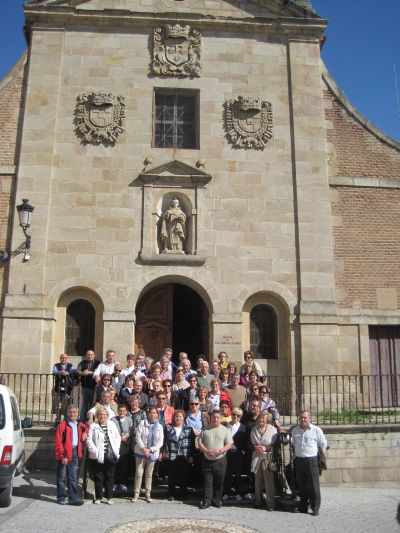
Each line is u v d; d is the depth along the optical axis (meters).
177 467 9.99
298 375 14.45
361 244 16.00
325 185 16.14
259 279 15.48
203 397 10.65
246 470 10.43
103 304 14.95
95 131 15.81
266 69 16.78
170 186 15.73
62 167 15.62
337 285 15.68
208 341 15.66
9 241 15.18
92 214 15.41
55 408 13.50
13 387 14.25
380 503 10.47
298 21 17.03
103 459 9.57
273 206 15.92
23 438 11.11
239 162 16.08
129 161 15.78
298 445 9.69
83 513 8.84
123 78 16.31
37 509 8.99
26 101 15.92
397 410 14.92
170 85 16.36
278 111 16.56
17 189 15.38
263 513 9.33
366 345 15.41
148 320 16.47
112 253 15.25
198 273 15.33
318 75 16.88
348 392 15.01
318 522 8.82
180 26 16.64
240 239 15.62
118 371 11.82
